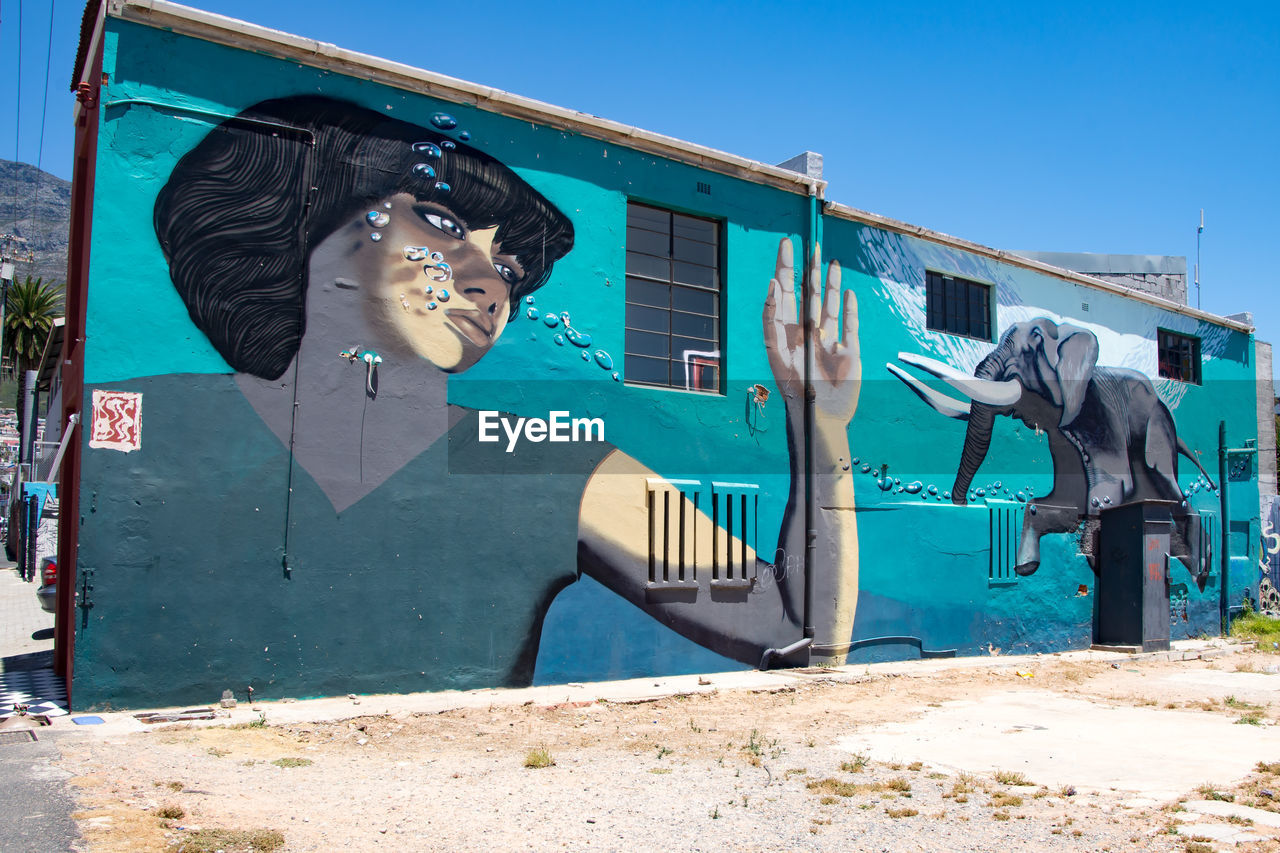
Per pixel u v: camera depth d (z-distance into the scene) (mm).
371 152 9180
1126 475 16875
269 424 8461
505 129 10070
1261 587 20578
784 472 12102
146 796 5367
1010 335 15297
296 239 8703
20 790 5344
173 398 8031
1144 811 5723
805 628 12117
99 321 7758
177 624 7930
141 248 7969
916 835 5195
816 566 12312
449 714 8375
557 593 10055
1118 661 14266
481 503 9617
